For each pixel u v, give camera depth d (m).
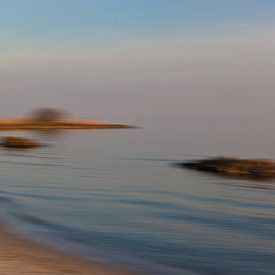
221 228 15.32
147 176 29.97
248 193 23.47
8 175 28.97
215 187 25.52
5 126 103.44
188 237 13.97
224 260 11.77
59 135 81.25
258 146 58.78
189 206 19.44
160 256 11.94
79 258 11.30
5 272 9.86
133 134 87.88
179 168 34.91
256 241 13.66
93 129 109.31
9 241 12.48
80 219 16.17
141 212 17.84
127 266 10.92
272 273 10.88
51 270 10.14
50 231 14.08
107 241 13.23
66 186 24.66
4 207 17.64
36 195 21.31
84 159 40.88
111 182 26.78
